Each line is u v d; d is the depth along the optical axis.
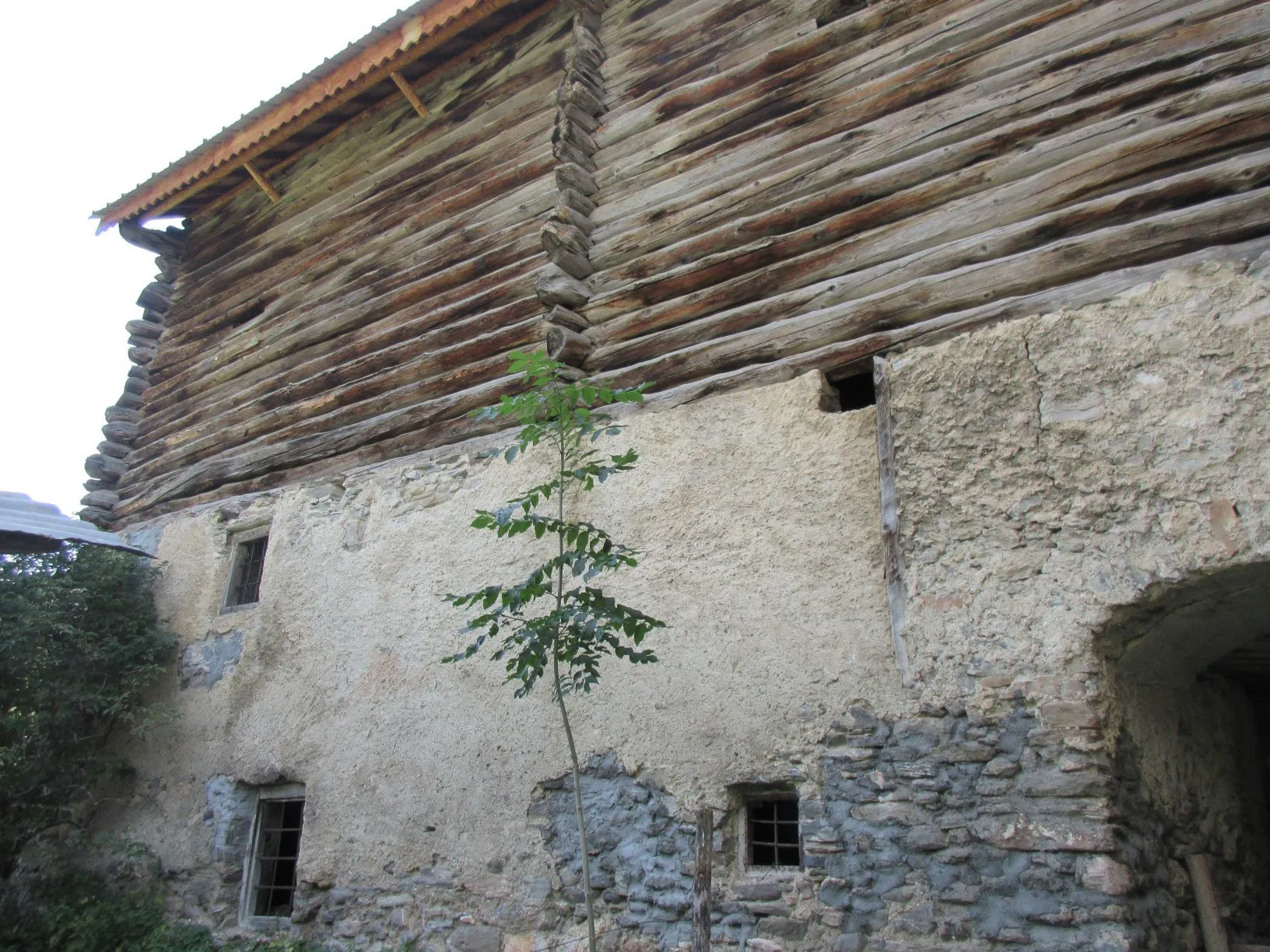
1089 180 4.66
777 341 5.35
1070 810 3.82
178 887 6.98
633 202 6.45
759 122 6.13
